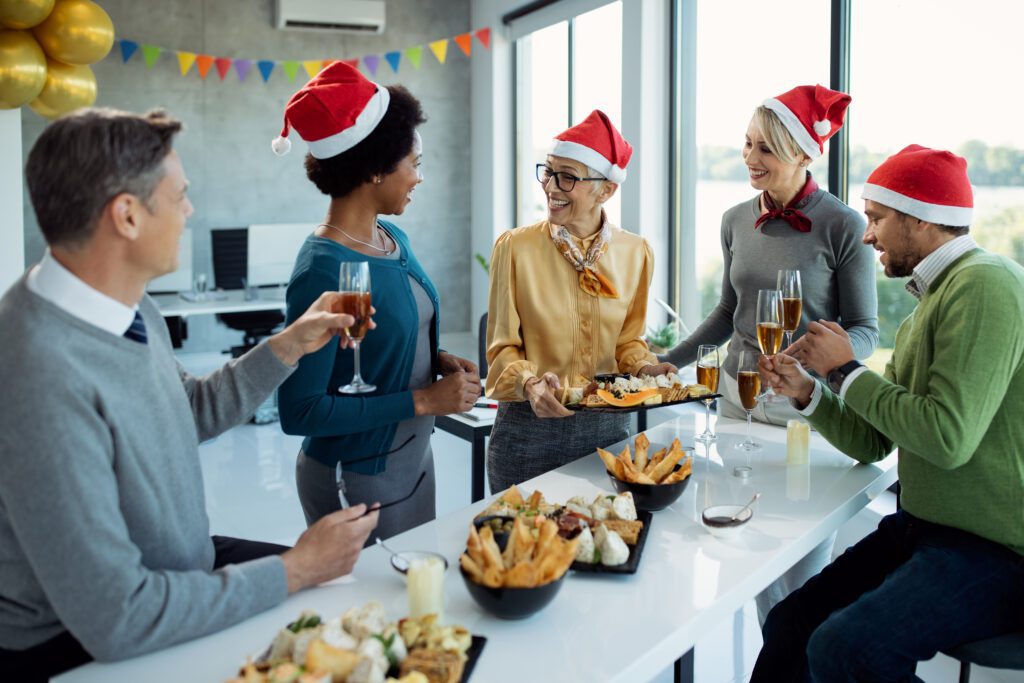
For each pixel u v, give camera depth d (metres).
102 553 1.25
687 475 1.89
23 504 1.23
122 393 1.34
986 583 1.82
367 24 7.10
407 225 7.62
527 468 2.37
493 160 7.15
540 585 1.38
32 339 1.26
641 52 5.00
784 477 2.13
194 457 1.53
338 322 1.63
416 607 1.38
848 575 2.11
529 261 2.33
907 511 2.01
